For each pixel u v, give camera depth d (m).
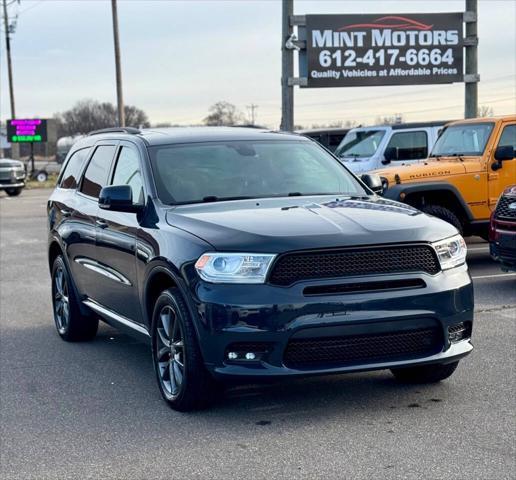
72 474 4.75
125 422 5.67
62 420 5.79
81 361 7.57
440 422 5.38
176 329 5.77
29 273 13.62
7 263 14.92
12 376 7.08
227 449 5.04
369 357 5.39
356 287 5.30
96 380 6.86
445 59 21.94
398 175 12.34
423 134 17.17
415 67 21.86
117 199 6.36
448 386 6.22
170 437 5.31
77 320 8.23
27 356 7.84
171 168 6.66
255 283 5.24
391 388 6.20
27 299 11.14
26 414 5.97
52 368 7.33
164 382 6.00
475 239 15.85
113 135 7.82
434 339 5.55
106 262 7.12
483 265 12.43
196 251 5.49
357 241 5.33
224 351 5.29
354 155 17.70
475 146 12.96
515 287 10.46
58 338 8.66
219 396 5.77
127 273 6.62
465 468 4.57
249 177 6.68
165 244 5.85
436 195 12.59
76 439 5.36
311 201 6.32
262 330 5.19
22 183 38.53
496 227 10.00
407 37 21.77
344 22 21.55
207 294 5.32
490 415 5.50
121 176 7.20
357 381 6.42
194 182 6.54
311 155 7.19
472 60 21.95
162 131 7.42
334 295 5.25
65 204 8.37
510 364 6.81
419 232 5.54
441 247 5.59
